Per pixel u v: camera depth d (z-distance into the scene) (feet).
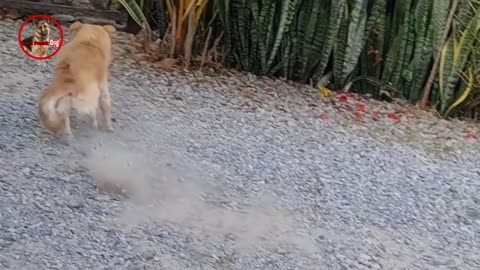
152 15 18.88
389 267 10.44
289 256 10.35
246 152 13.65
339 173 13.37
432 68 17.43
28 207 10.47
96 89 12.56
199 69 17.72
